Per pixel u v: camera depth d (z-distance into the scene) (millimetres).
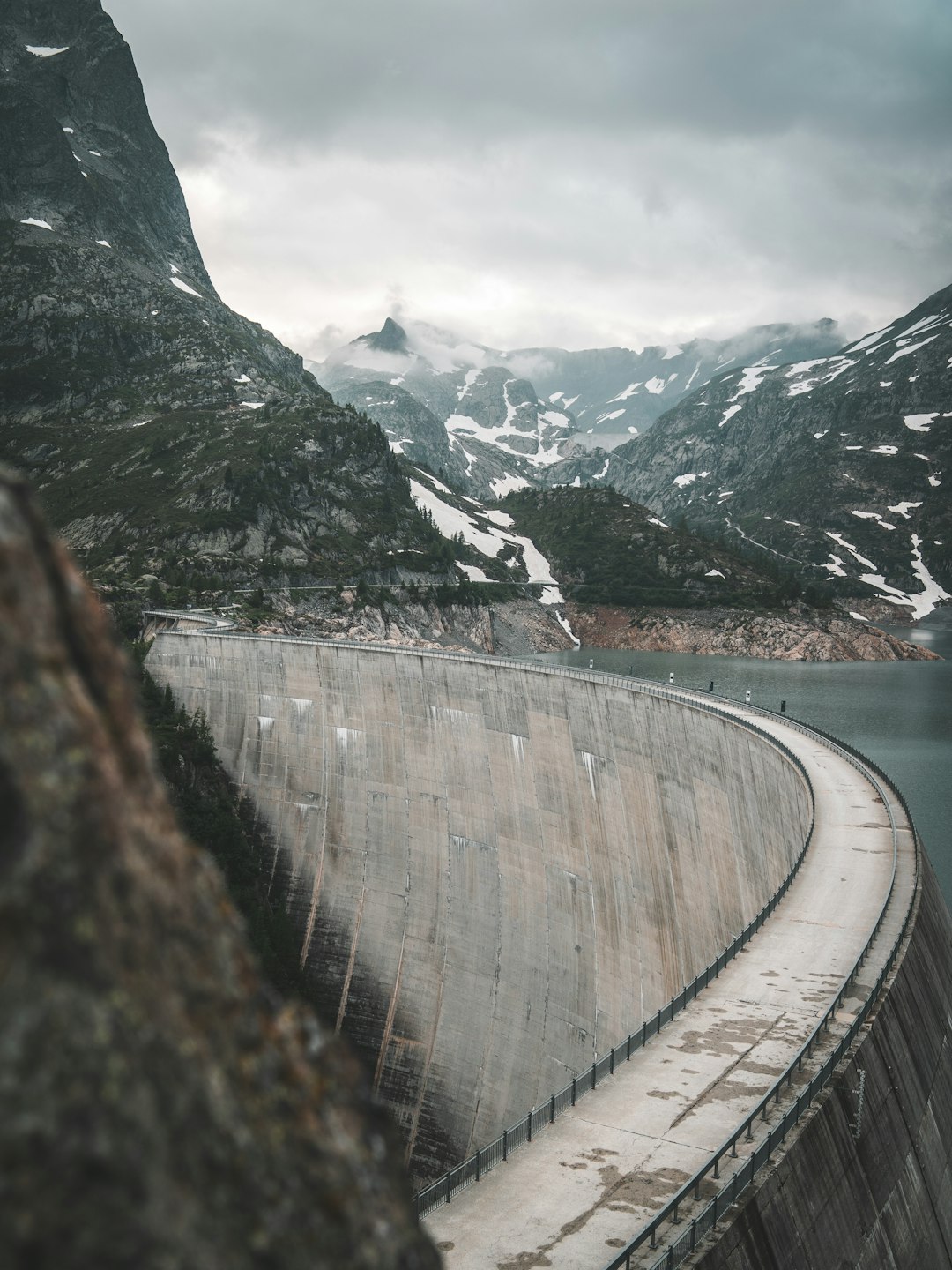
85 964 7082
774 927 56594
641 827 102312
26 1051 6613
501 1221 33219
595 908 108375
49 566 8352
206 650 169250
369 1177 8859
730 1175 34812
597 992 105812
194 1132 7441
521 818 120125
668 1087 40781
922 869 64750
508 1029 115688
